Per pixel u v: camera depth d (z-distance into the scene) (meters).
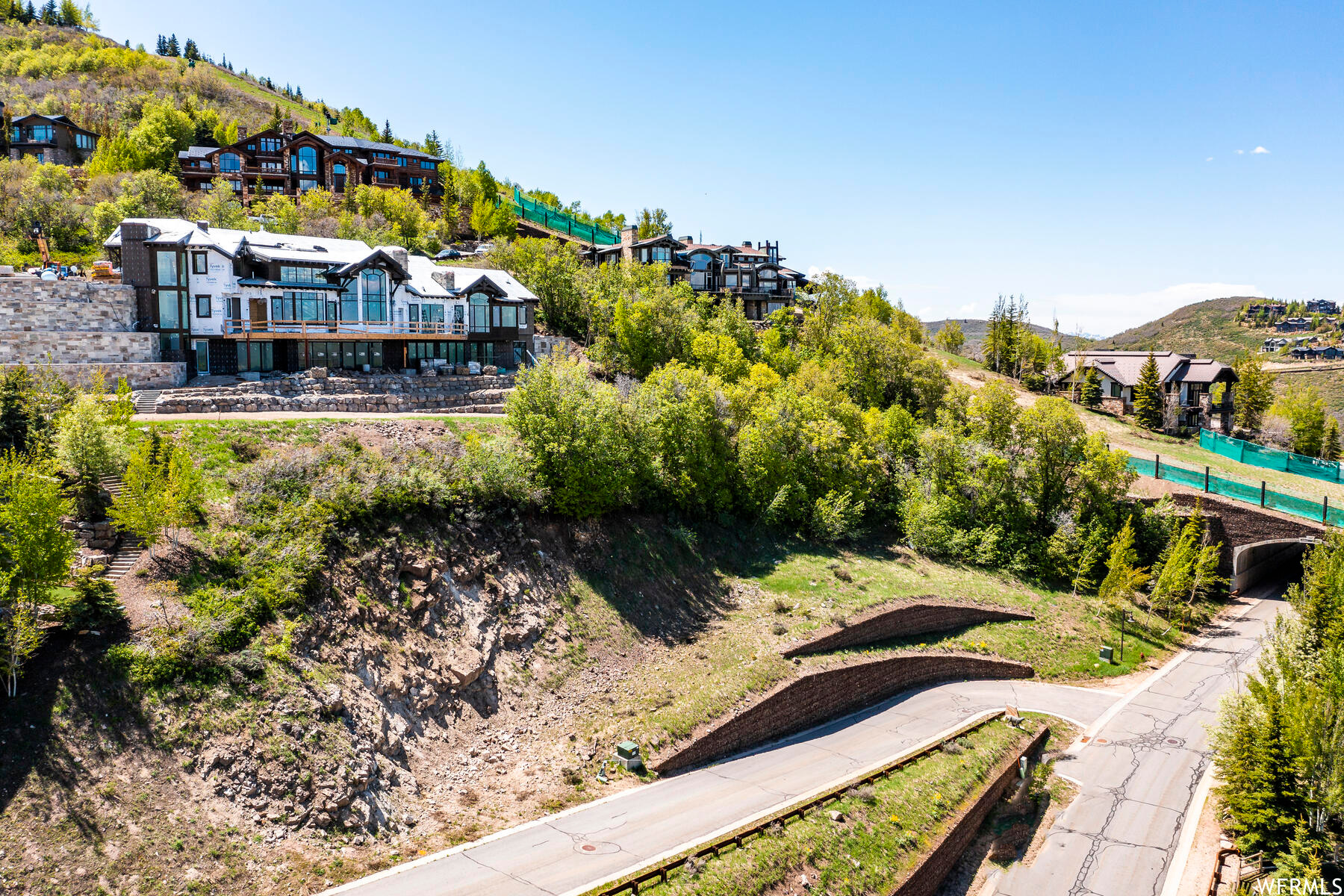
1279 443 93.38
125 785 21.17
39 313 45.62
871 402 74.94
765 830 26.05
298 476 33.47
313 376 50.03
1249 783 30.34
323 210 85.88
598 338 68.56
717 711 33.00
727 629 40.94
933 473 60.94
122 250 49.03
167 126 109.38
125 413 33.78
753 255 110.06
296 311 54.78
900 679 42.44
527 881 22.03
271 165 102.75
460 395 52.34
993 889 29.14
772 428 54.31
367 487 33.88
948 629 48.53
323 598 29.30
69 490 28.91
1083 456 59.75
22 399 31.09
